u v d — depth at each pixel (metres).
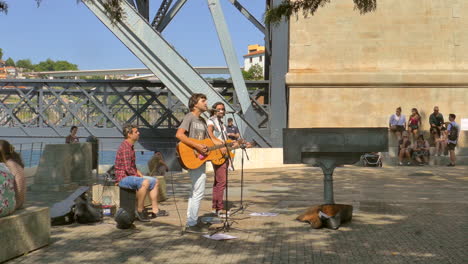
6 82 30.28
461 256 4.92
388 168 16.86
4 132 30.27
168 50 19.30
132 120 29.55
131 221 6.47
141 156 26.62
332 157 7.01
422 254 5.02
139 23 19.12
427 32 19.38
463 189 10.93
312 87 19.53
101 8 18.62
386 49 19.45
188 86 19.36
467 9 19.31
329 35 19.56
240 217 7.31
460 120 19.06
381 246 5.39
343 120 19.45
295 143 7.01
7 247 4.80
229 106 19.70
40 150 11.50
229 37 19.98
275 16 9.41
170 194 10.54
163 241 5.71
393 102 19.36
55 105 30.25
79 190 7.15
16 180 5.27
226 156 6.68
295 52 19.69
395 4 19.41
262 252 5.14
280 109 20.83
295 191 10.76
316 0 9.41
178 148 6.30
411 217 7.27
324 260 4.81
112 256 5.00
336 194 10.12
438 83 19.17
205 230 6.29
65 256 5.02
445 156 17.98
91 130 29.39
